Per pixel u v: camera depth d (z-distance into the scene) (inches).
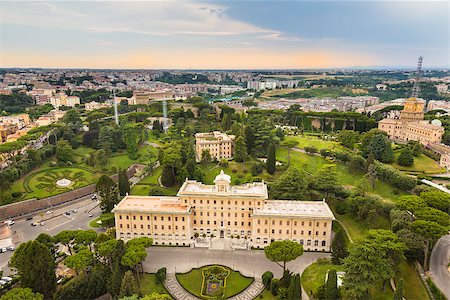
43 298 4810.5
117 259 5017.2
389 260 4766.2
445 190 7278.5
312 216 6067.9
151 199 6899.6
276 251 5152.6
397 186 7573.8
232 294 5064.0
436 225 5147.6
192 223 6579.7
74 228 7111.2
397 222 5669.3
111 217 7086.6
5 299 4254.4
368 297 4434.1
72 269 5693.9
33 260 4827.8
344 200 7253.9
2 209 7480.3
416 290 4832.7
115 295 4692.4
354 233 6446.9
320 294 4793.3
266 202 6673.2
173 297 5034.5
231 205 6432.1
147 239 5610.2
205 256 6063.0
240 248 6294.3
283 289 4862.2
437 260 5457.7
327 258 5856.3
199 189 6692.9
